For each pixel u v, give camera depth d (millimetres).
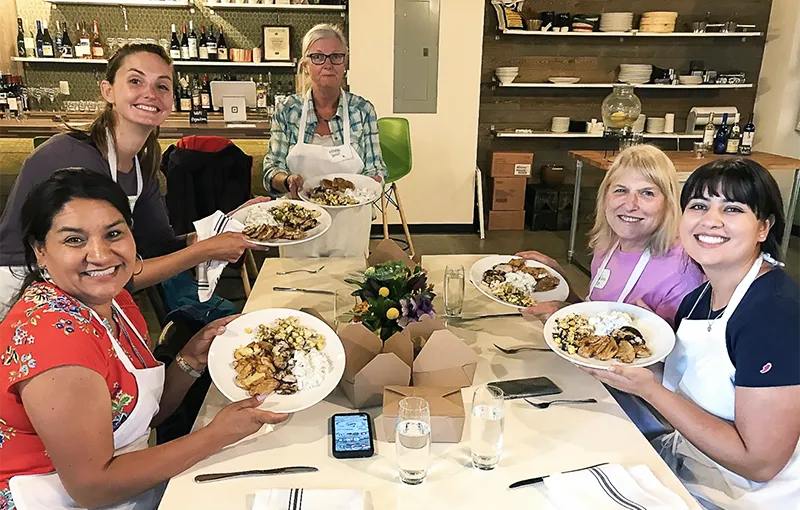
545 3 5453
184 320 1849
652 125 5652
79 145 1828
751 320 1296
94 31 5211
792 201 4363
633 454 1242
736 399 1283
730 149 4719
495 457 1181
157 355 1672
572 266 4738
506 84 5406
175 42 5199
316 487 1131
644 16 5363
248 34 5402
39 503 1185
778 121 5562
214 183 3334
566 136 5547
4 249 1748
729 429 1268
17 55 5246
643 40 5598
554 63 5598
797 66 5375
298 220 2107
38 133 4629
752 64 5746
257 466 1188
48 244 1200
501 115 5711
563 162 5871
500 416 1165
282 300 1954
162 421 1561
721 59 5707
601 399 1442
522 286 1917
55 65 5348
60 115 5086
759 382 1234
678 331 1474
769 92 5645
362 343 1409
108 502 1146
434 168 5379
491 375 1540
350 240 2664
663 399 1267
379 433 1309
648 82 5598
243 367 1358
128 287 1706
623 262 1911
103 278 1229
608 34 5359
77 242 1199
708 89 5781
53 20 5227
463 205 5512
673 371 1501
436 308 1933
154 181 2143
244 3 5113
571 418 1361
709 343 1388
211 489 1123
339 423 1292
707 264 1369
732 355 1344
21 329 1146
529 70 5594
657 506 1057
